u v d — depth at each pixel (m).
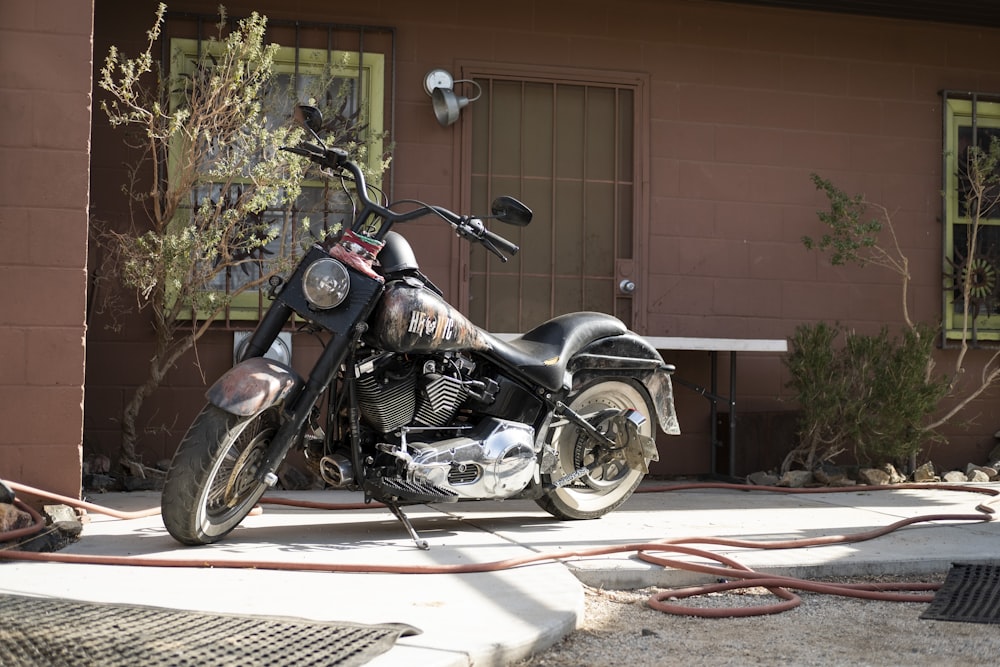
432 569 3.35
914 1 6.73
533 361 4.24
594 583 3.54
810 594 3.52
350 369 3.79
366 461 3.90
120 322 5.93
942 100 7.16
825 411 6.23
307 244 5.79
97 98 5.94
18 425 4.23
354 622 2.70
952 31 7.20
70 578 3.17
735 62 6.87
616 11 6.70
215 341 6.05
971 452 7.14
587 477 4.60
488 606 2.95
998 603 3.33
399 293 3.80
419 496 3.91
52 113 4.29
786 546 3.98
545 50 6.59
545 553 3.62
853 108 7.04
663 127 6.75
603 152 6.69
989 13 6.92
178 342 5.98
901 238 7.10
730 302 6.80
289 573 3.31
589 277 6.64
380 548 3.78
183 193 5.41
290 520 4.52
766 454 6.65
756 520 4.72
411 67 6.39
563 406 4.42
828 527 4.53
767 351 6.80
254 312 6.07
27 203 4.26
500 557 3.64
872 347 6.45
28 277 4.25
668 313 6.72
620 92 6.72
